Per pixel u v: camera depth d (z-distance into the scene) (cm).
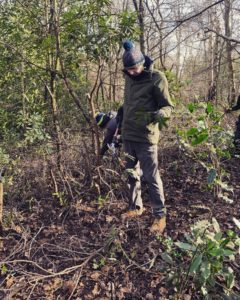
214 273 246
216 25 888
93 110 389
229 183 464
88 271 297
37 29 407
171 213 384
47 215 380
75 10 396
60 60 375
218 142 352
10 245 331
